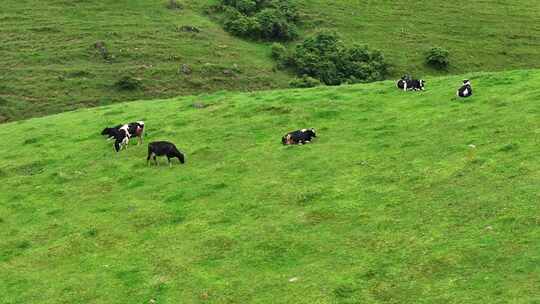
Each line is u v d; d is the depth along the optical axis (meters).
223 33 96.25
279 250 19.56
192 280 18.44
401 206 21.23
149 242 21.52
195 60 85.31
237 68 84.62
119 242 21.94
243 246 20.12
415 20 106.38
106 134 35.62
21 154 34.12
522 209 18.94
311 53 88.94
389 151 26.94
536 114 27.86
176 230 22.11
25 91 72.44
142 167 29.45
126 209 24.70
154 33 91.75
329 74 86.12
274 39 96.88
